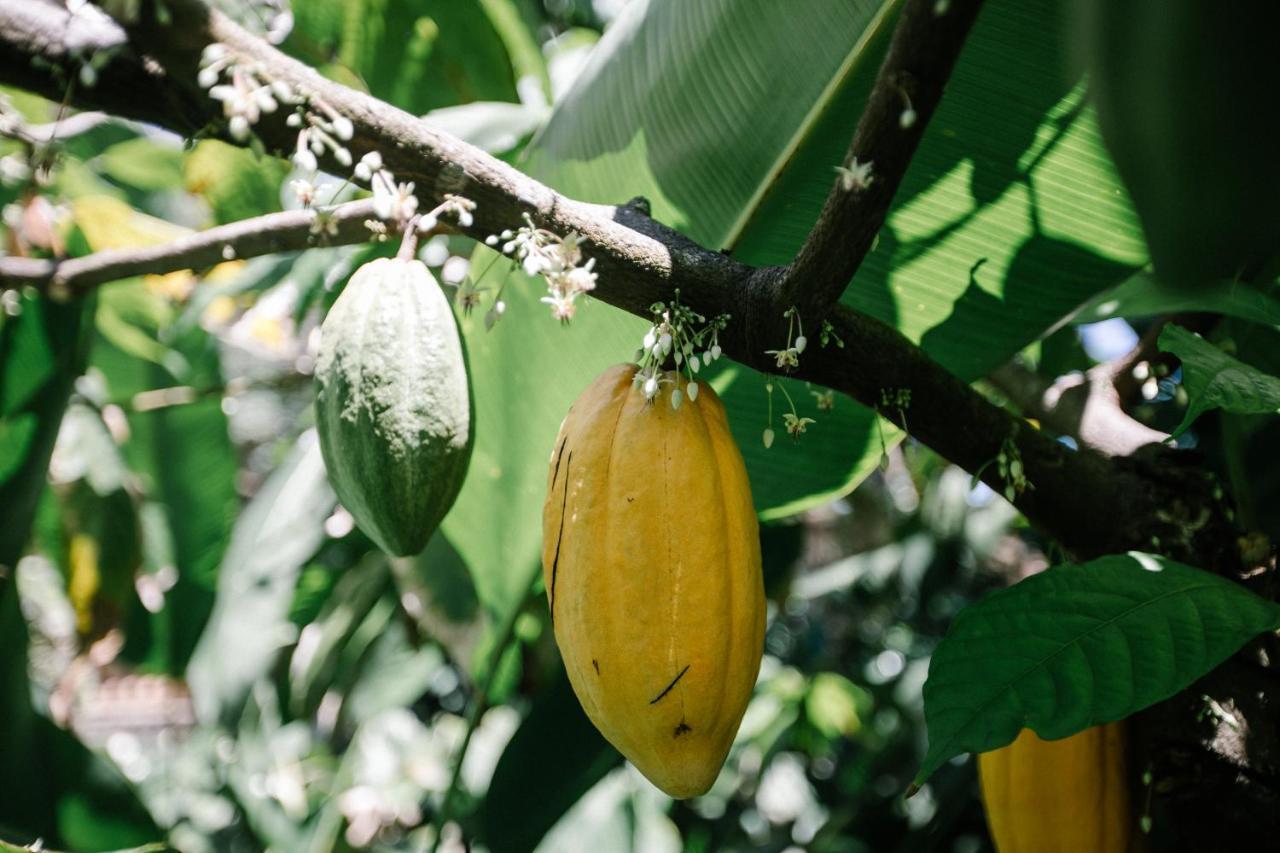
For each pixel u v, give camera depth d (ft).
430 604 4.43
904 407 2.39
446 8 4.06
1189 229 1.05
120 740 6.13
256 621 4.60
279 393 6.32
